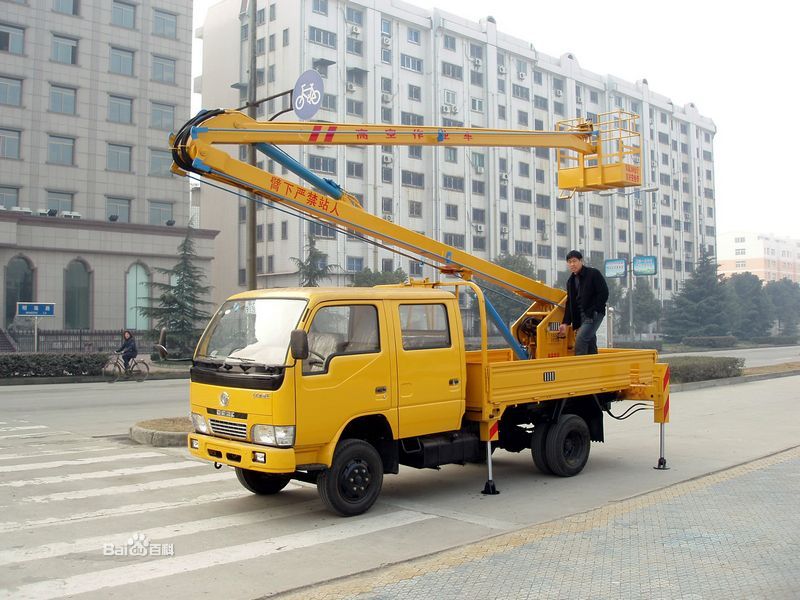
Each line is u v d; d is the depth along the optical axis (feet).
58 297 129.18
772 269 539.29
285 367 20.57
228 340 23.04
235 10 186.39
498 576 16.60
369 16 179.22
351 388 21.89
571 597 15.28
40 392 65.51
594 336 31.48
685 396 59.41
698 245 287.48
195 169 23.58
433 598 15.30
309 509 23.45
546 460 28.19
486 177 203.00
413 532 20.77
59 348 122.31
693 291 209.97
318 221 27.50
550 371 27.45
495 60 206.69
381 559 18.19
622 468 30.45
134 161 142.72
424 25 191.42
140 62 144.66
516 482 27.84
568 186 35.58
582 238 233.35
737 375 73.51
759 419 45.09
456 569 17.15
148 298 115.85
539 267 217.15
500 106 208.64
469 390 25.61
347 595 15.57
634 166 34.81
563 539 19.47
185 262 116.78
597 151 34.94
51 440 37.35
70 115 135.44
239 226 183.32
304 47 166.50
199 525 21.47
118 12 142.82
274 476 25.18
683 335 209.26
